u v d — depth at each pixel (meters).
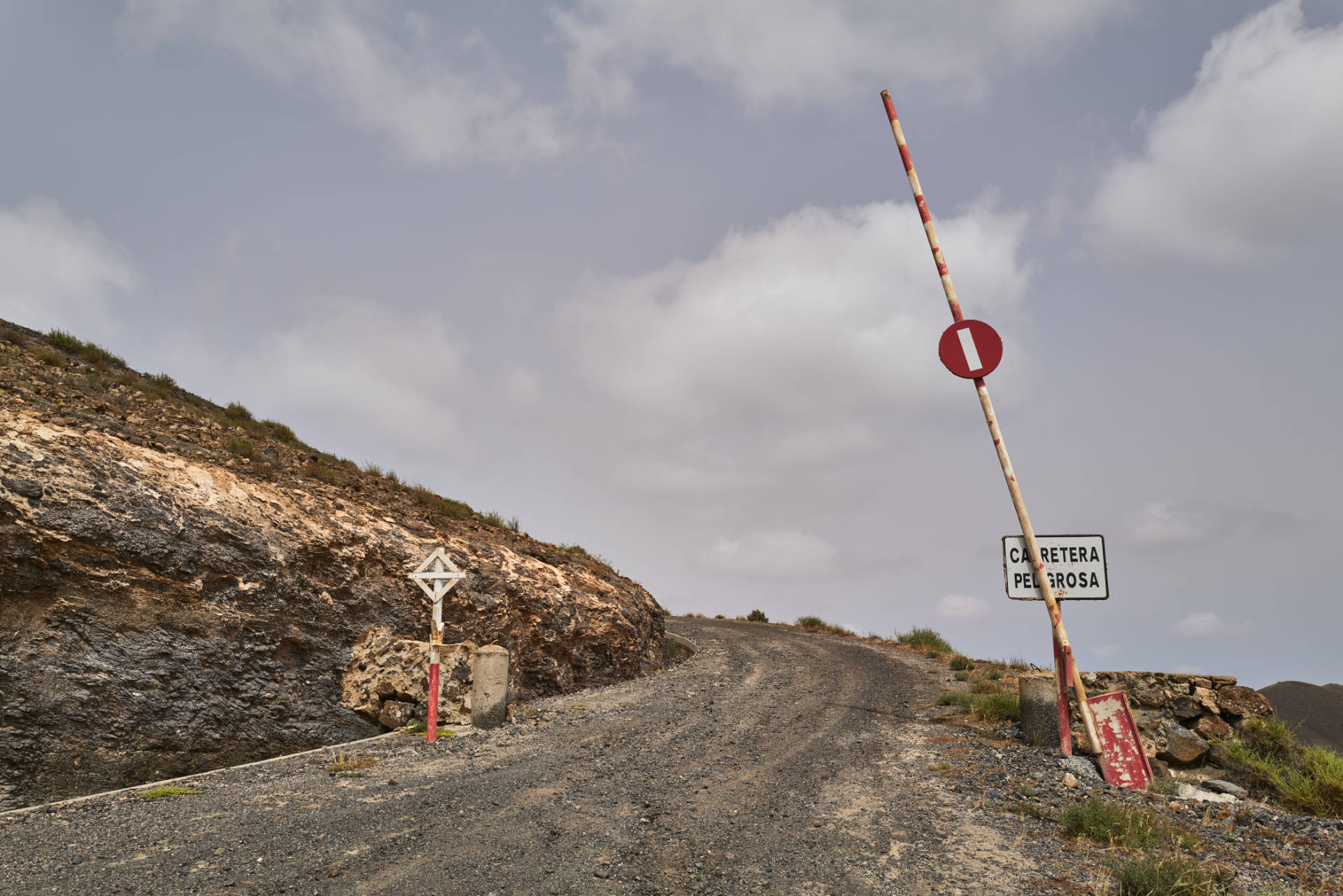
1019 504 10.26
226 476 12.00
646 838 6.59
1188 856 6.21
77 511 9.12
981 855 6.22
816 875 5.73
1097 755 9.41
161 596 9.70
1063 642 9.99
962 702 13.71
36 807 7.33
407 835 6.49
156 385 19.88
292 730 10.59
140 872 5.54
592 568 22.02
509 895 5.25
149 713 9.11
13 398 11.59
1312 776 9.95
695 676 18.58
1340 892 5.55
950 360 10.62
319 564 12.06
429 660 11.80
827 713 13.16
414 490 20.50
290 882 5.39
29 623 8.54
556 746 10.61
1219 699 11.02
